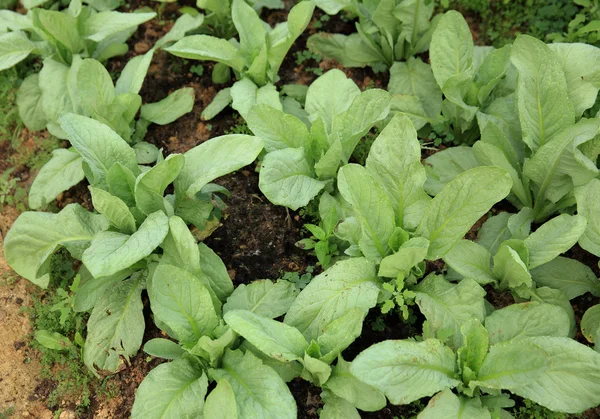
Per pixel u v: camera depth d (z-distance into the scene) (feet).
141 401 3.62
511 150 4.11
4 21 4.90
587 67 4.12
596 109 4.41
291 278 4.13
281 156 4.00
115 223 3.94
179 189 4.01
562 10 4.88
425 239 3.76
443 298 3.80
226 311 3.90
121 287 4.08
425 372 3.54
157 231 3.78
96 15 4.73
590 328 3.84
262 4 5.00
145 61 4.52
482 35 4.97
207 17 4.87
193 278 3.68
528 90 4.05
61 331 4.15
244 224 4.34
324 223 4.04
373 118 4.09
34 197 4.41
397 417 3.76
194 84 4.90
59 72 4.67
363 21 4.72
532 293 3.89
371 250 3.86
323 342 3.66
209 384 3.85
